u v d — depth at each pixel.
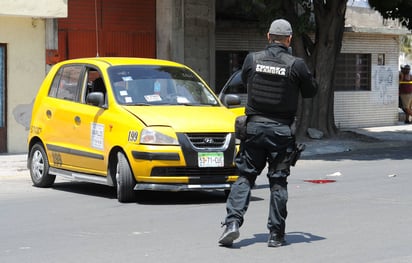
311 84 9.20
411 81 36.19
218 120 13.20
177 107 13.59
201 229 10.65
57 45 23.02
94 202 13.41
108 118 13.48
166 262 8.61
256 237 10.04
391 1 25.44
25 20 22.27
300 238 9.95
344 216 11.67
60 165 14.89
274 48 9.22
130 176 13.00
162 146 12.62
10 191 15.10
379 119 35.06
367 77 34.56
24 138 22.52
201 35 27.00
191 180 12.76
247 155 9.15
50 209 12.65
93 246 9.54
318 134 27.02
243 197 9.13
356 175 17.61
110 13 24.84
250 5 24.70
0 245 9.70
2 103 22.09
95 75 14.55
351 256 8.88
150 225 11.00
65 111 14.71
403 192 14.41
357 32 32.75
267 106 9.02
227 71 29.80
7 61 22.06
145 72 14.41
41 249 9.42
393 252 9.08
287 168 9.17
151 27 26.06
